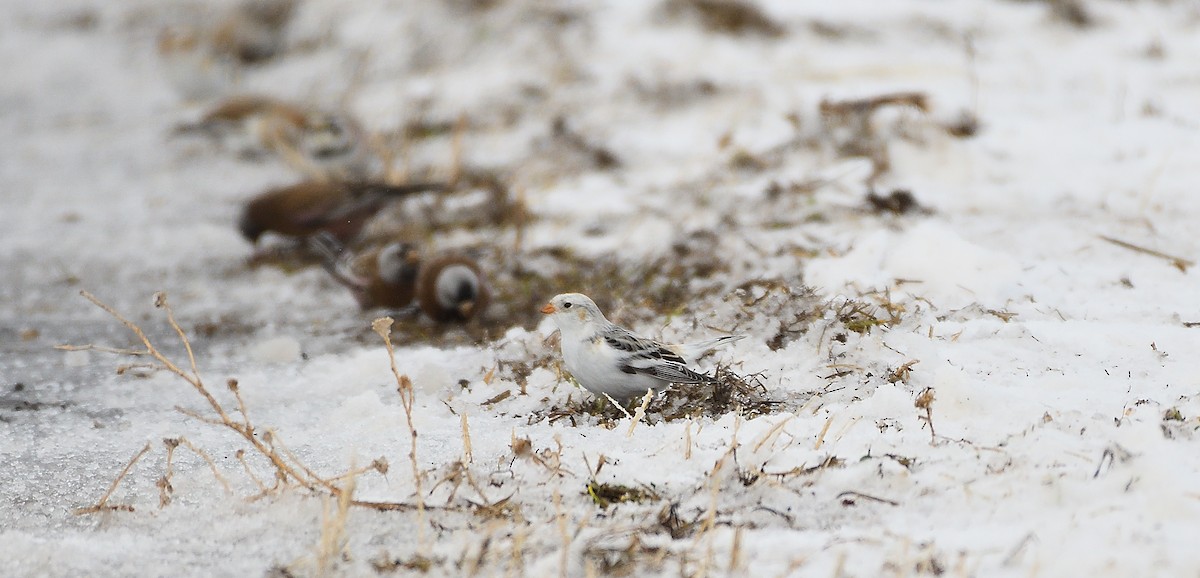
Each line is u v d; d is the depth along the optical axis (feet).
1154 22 72.95
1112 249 39.65
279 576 20.43
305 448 26.78
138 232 56.03
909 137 51.06
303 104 74.18
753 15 73.05
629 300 38.55
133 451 27.58
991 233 41.98
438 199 53.98
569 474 23.43
